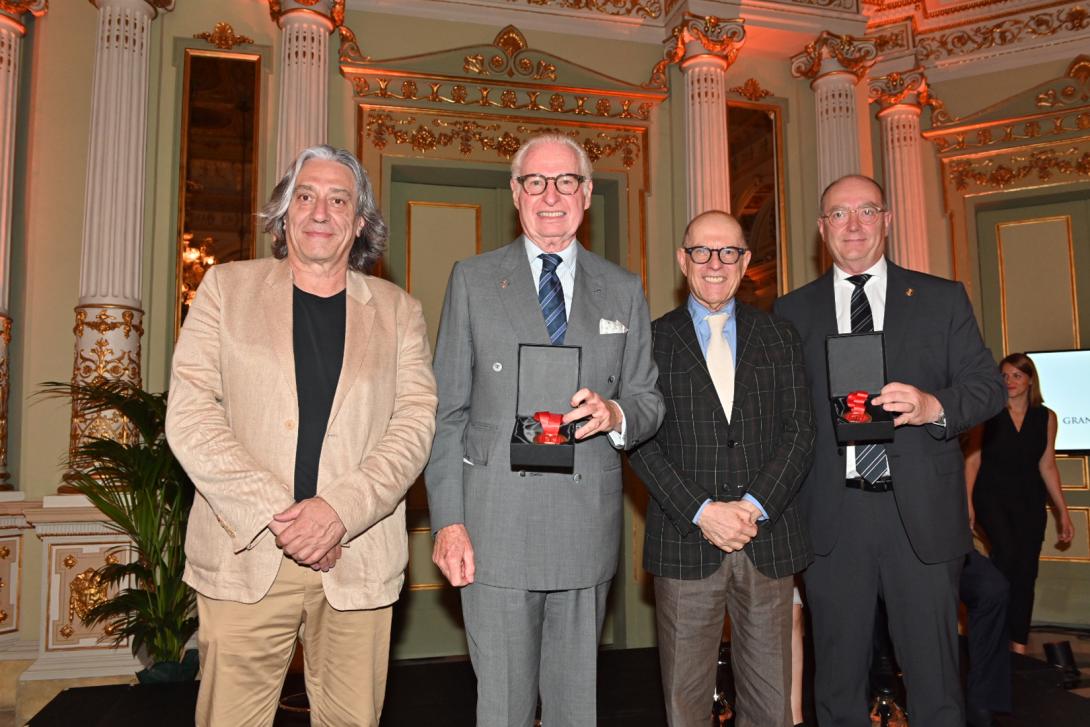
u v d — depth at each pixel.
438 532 1.69
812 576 2.06
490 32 4.54
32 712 3.38
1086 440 4.66
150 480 3.32
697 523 1.87
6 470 3.68
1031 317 4.98
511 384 1.72
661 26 4.77
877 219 2.16
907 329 2.10
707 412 1.97
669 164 4.73
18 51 3.79
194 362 1.62
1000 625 2.72
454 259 4.65
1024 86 4.91
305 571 1.58
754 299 4.78
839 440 1.89
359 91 4.26
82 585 3.56
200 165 4.06
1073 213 4.91
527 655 1.65
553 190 1.79
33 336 3.80
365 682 1.62
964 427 1.96
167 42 4.09
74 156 3.93
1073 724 2.71
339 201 1.71
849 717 1.99
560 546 1.66
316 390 1.65
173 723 2.84
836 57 4.77
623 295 1.86
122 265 3.76
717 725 2.54
